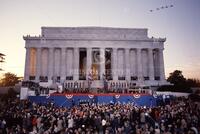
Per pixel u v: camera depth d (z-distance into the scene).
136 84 79.12
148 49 84.56
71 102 47.59
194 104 38.91
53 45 82.88
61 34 86.00
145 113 27.00
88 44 83.00
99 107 31.94
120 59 84.81
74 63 81.88
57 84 74.12
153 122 25.67
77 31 86.25
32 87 58.75
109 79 82.00
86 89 63.16
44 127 23.11
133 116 26.81
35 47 82.38
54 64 83.00
